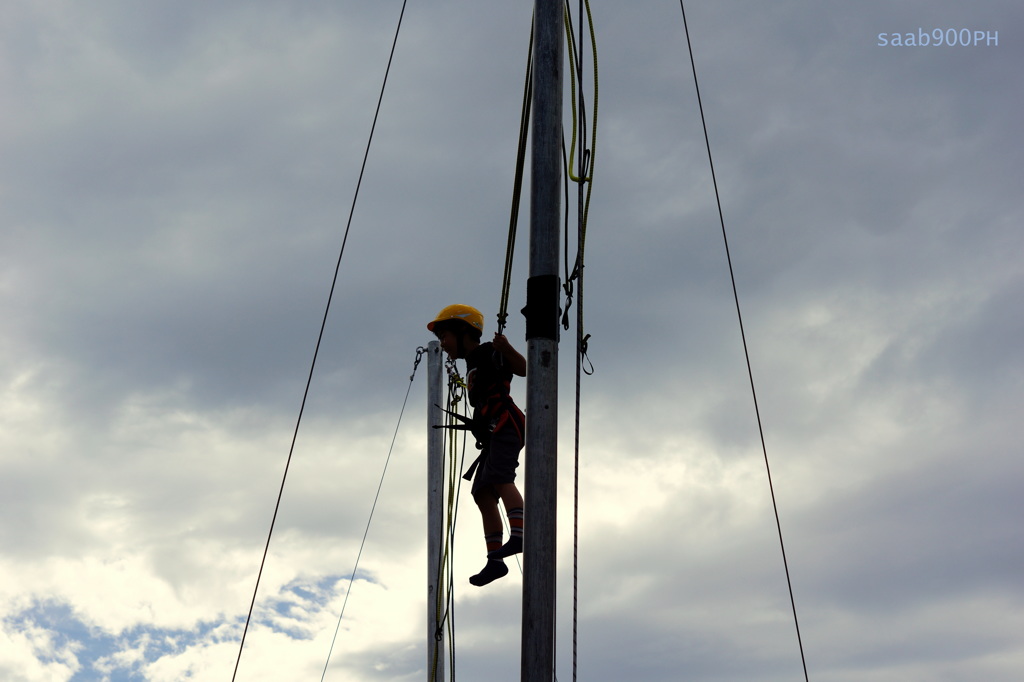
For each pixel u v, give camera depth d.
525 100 6.41
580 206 5.93
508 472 6.23
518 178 6.46
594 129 6.12
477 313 6.80
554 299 5.18
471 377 6.48
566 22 6.24
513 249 6.45
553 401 5.06
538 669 4.70
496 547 6.32
